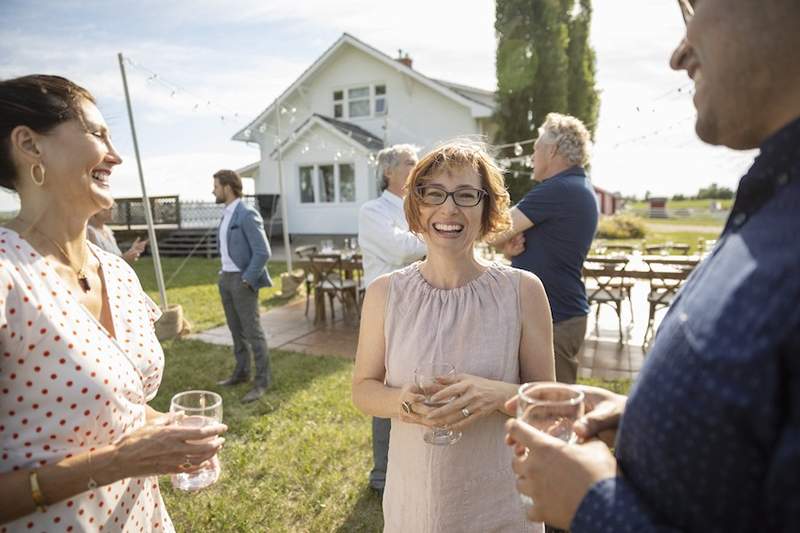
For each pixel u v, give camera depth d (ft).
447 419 4.18
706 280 2.03
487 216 5.10
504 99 48.01
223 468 10.57
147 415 4.34
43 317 3.27
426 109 51.49
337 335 21.12
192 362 17.70
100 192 3.82
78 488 3.26
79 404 3.37
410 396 4.32
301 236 56.24
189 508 9.27
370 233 9.67
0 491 3.12
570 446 2.47
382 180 9.96
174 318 20.97
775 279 1.68
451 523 4.57
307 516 9.05
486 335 4.74
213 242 52.39
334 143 51.88
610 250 29.78
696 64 2.35
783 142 1.91
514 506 4.62
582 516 2.19
